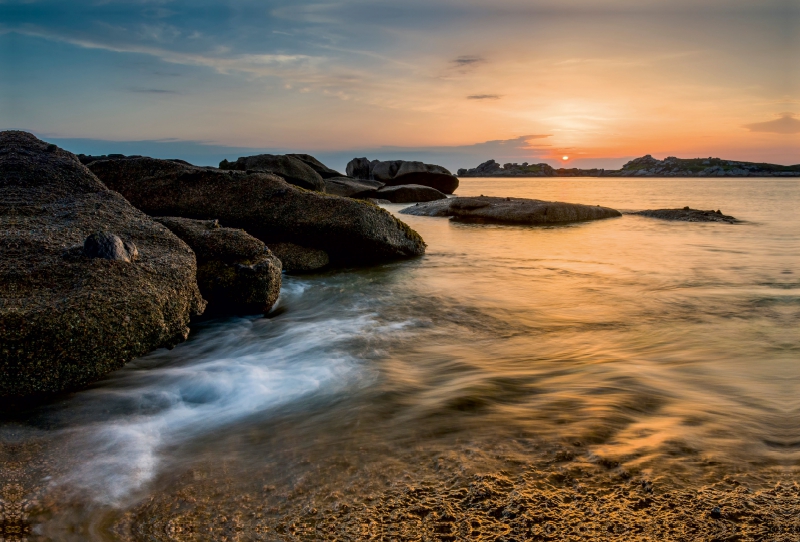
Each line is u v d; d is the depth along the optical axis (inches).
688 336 236.8
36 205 275.7
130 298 204.7
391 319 281.7
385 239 438.0
